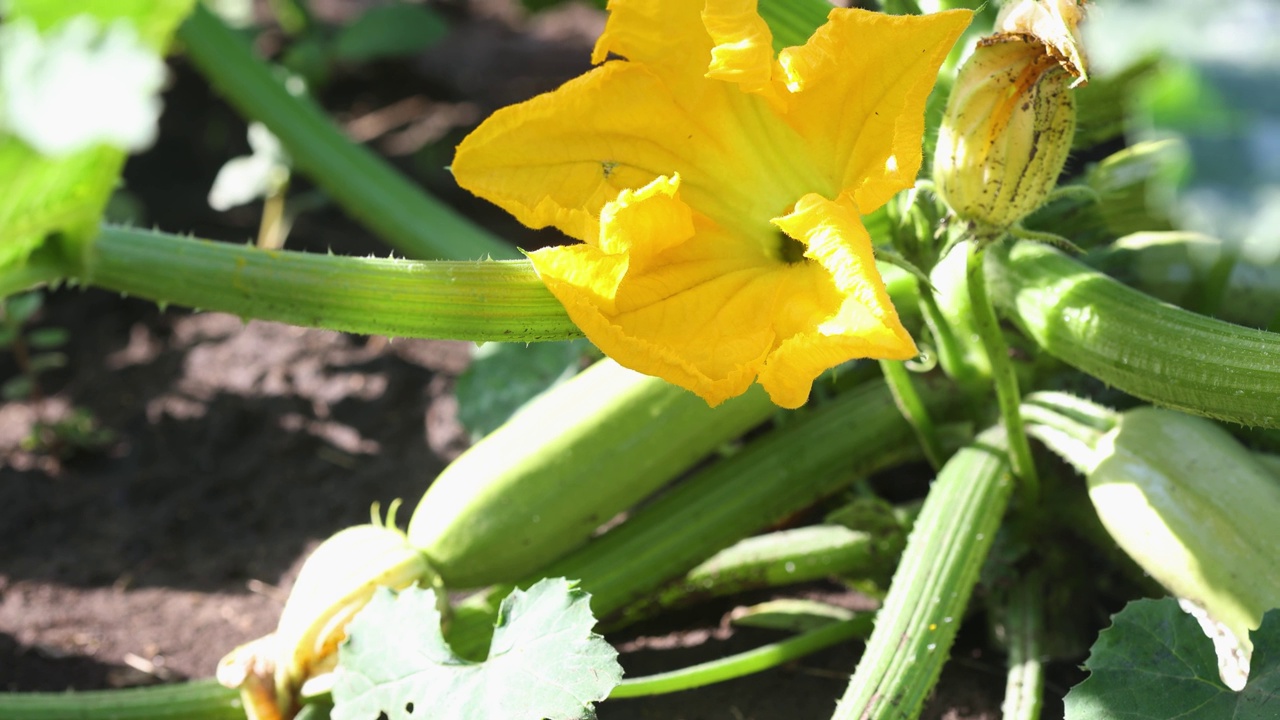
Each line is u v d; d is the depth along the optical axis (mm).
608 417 969
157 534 1096
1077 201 999
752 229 873
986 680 974
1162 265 981
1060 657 979
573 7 1810
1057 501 969
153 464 1137
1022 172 861
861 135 853
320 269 861
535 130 859
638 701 976
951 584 910
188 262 855
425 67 1644
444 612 966
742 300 860
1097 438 934
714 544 979
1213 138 687
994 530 929
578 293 835
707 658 999
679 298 860
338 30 1645
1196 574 896
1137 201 989
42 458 1146
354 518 1097
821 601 1024
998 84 853
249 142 1513
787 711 966
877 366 1037
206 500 1114
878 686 892
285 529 1095
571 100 857
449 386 1174
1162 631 879
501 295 873
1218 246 973
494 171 860
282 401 1170
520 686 875
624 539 982
